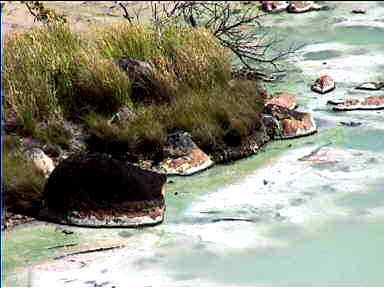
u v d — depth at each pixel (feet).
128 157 32.42
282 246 26.84
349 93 40.57
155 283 24.76
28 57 35.76
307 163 32.86
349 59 45.88
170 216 28.68
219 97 35.53
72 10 52.75
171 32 39.73
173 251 26.48
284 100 38.45
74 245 26.76
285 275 25.35
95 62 35.70
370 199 29.76
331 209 29.09
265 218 28.53
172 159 32.22
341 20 53.62
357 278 25.21
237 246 26.81
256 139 34.30
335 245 26.91
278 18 54.03
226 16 48.70
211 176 31.89
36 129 32.45
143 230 27.73
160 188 28.86
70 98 34.73
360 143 34.71
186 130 33.73
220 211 29.01
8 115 32.63
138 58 37.88
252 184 31.14
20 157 30.35
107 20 50.49
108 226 27.81
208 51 38.34
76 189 28.17
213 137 33.27
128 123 33.50
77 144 32.86
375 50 47.47
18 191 28.86
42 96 33.88
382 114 37.93
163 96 35.70
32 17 48.67
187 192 30.55
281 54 44.57
